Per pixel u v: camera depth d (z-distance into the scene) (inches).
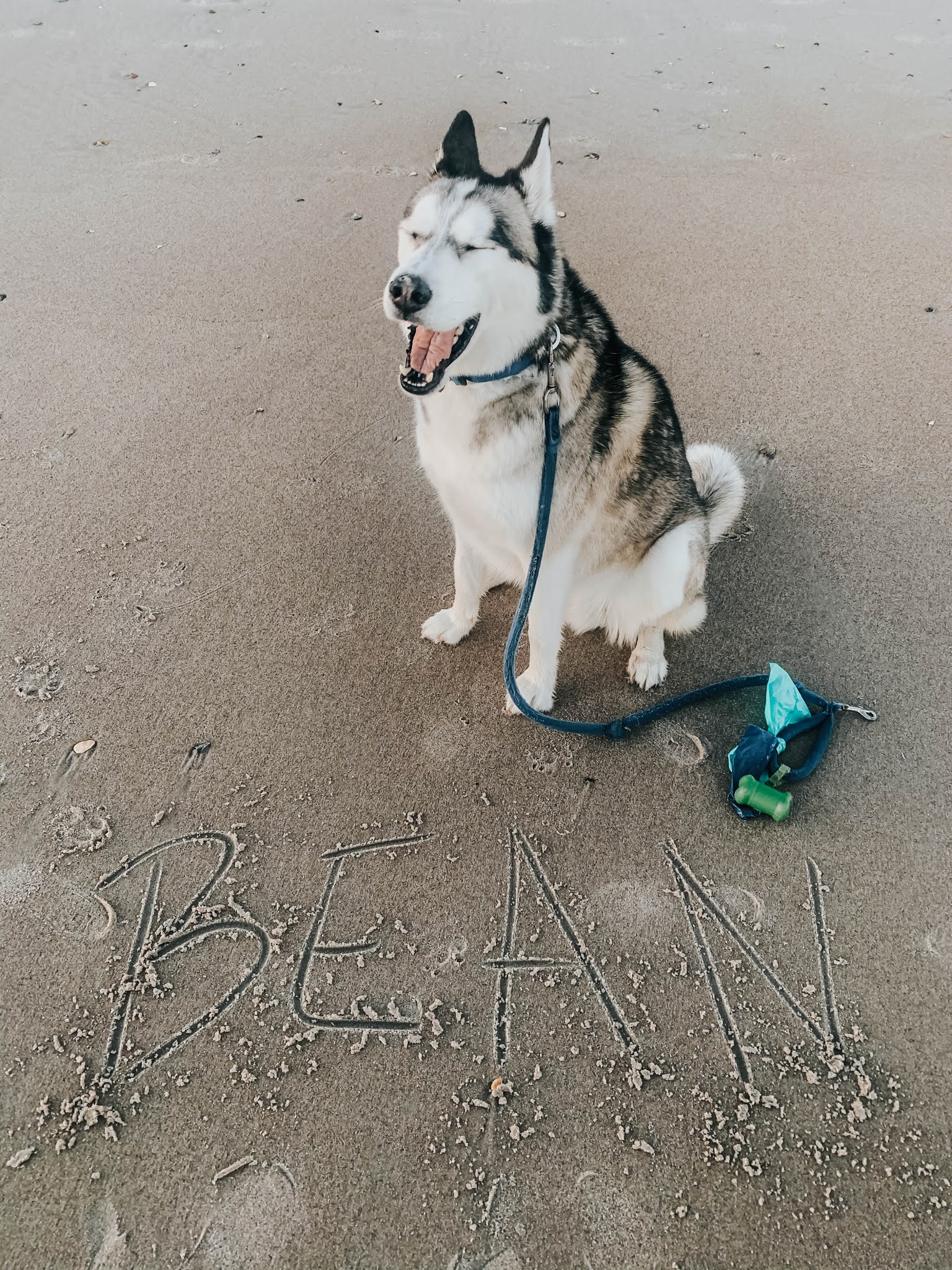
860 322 88.5
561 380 51.1
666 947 50.5
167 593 67.3
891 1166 43.8
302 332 88.5
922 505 72.4
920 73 132.5
